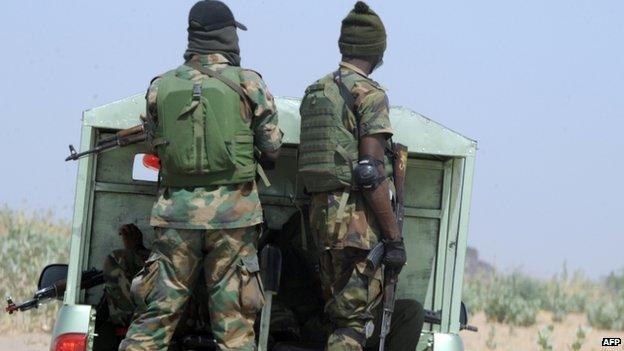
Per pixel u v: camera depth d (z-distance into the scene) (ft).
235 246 33.83
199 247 33.86
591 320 111.24
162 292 33.81
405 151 35.27
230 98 33.60
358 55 35.06
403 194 35.83
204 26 34.42
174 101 33.58
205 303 36.47
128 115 35.04
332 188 34.22
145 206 37.73
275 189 38.24
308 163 34.71
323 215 34.53
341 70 35.04
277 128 34.50
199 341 36.47
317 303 37.83
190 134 33.35
